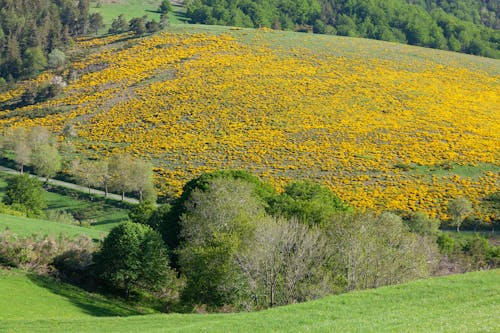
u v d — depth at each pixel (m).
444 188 127.81
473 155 143.62
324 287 53.59
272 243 55.97
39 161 134.75
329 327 32.88
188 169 142.12
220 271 58.41
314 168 139.88
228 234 63.59
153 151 153.00
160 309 65.62
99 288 67.12
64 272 67.50
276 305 55.72
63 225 89.44
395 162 141.38
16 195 111.94
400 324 32.19
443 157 142.75
